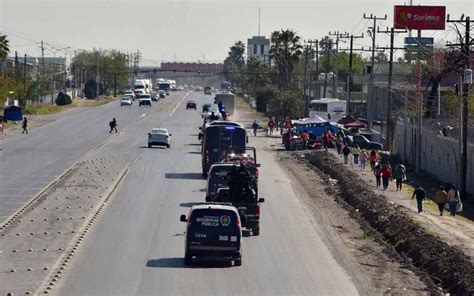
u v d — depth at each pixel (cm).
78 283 3406
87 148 9994
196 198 6050
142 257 3953
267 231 4809
